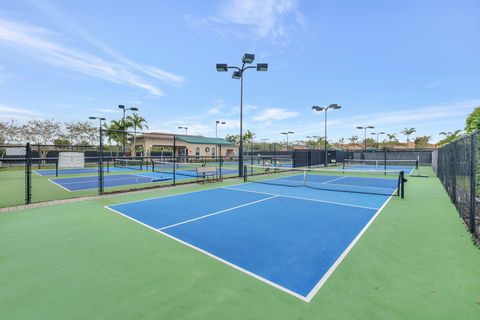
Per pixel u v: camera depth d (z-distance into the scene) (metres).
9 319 2.64
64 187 12.54
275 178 16.64
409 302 2.92
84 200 8.94
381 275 3.57
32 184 13.65
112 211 7.34
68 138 38.00
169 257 4.19
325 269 3.76
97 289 3.21
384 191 11.18
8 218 6.51
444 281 3.39
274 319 2.63
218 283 3.36
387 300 2.96
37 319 2.65
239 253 4.36
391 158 39.16
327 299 2.99
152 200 8.99
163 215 6.92
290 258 4.16
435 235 5.24
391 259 4.09
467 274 3.57
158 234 5.34
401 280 3.42
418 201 8.86
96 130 40.00
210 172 14.24
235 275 3.58
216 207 7.90
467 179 5.73
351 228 5.77
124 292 3.15
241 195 10.05
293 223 6.17
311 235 5.29
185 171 22.53
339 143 88.75
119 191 10.62
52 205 8.11
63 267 3.81
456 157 7.48
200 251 4.45
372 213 7.14
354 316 2.68
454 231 5.49
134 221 6.31
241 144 16.55
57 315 2.71
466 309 2.79
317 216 6.83
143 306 2.86
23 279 3.45
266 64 15.42
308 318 2.65
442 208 7.71
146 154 38.50
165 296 3.06
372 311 2.76
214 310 2.79
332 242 4.88
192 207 7.90
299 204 8.35
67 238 5.06
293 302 2.93
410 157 37.78
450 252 4.35
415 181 15.15
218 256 4.23
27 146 8.12
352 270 3.72
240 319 2.63
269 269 3.77
